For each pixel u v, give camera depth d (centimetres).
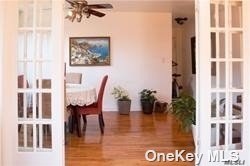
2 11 306
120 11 713
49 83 319
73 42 723
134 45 731
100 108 501
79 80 629
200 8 311
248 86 319
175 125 565
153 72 736
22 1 315
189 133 487
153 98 701
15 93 318
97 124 577
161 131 517
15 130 320
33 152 321
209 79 314
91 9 507
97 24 723
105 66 730
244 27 317
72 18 484
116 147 422
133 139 465
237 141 331
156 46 733
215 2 315
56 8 312
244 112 321
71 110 499
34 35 317
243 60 319
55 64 314
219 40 317
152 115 678
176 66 905
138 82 736
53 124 318
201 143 318
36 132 323
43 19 317
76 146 427
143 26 730
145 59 734
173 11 714
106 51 727
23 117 322
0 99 308
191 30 833
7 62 315
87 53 725
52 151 319
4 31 312
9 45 315
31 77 320
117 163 356
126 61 731
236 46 321
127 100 693
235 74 325
